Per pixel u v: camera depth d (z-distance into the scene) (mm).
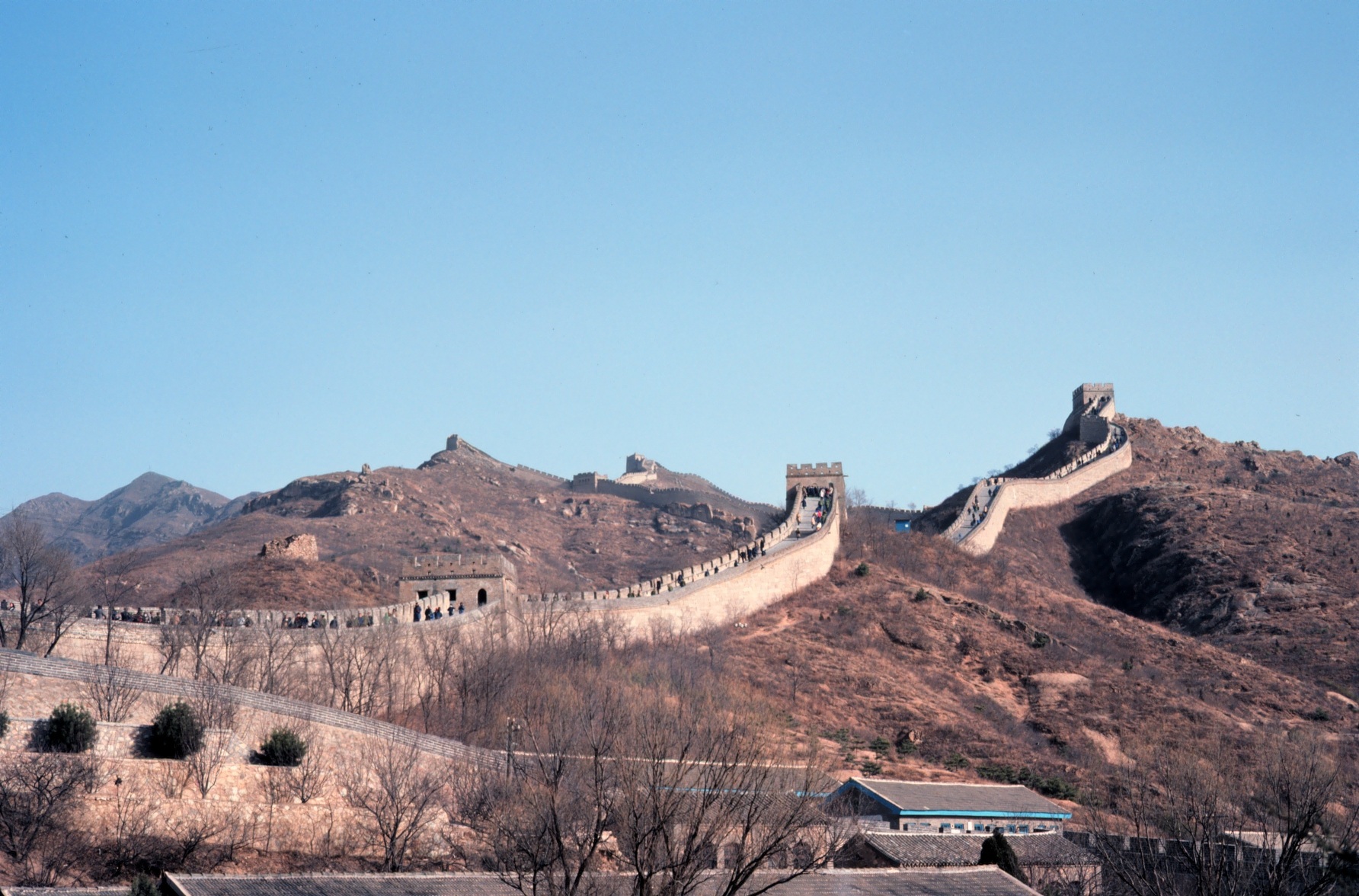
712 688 111062
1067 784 115938
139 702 78250
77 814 65375
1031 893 73812
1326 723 152250
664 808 64875
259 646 96250
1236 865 75375
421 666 104625
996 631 165875
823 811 75688
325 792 75000
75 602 100688
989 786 100562
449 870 69625
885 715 132750
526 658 110250
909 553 194750
